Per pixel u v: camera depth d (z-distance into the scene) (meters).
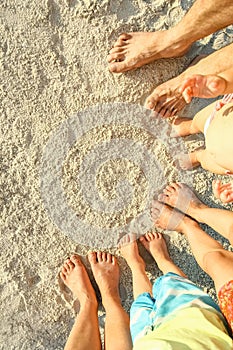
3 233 1.14
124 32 1.16
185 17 1.06
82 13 1.15
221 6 0.97
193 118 1.13
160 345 0.73
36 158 1.15
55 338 1.14
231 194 1.06
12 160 1.15
